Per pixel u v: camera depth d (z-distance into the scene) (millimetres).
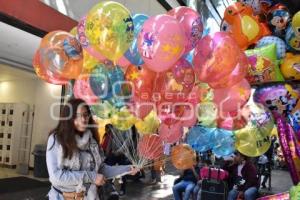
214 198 5152
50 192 2689
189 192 5801
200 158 5902
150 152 3600
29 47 6902
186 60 3225
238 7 4379
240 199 5578
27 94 10484
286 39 4285
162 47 2779
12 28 5668
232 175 5773
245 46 4336
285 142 4129
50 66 3090
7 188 7871
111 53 2893
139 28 3117
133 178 9852
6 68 8805
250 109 3793
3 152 10625
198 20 3131
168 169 12742
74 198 2625
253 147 3770
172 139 3684
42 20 5789
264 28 4375
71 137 2623
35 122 10219
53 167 2594
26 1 5465
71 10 6574
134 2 8281
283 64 4152
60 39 3094
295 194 3516
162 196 8172
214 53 2980
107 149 4957
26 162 10211
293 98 4012
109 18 2803
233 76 3109
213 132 3939
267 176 9945
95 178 2672
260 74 3992
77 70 3158
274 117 4164
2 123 10734
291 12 5074
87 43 3059
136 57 3107
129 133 3742
